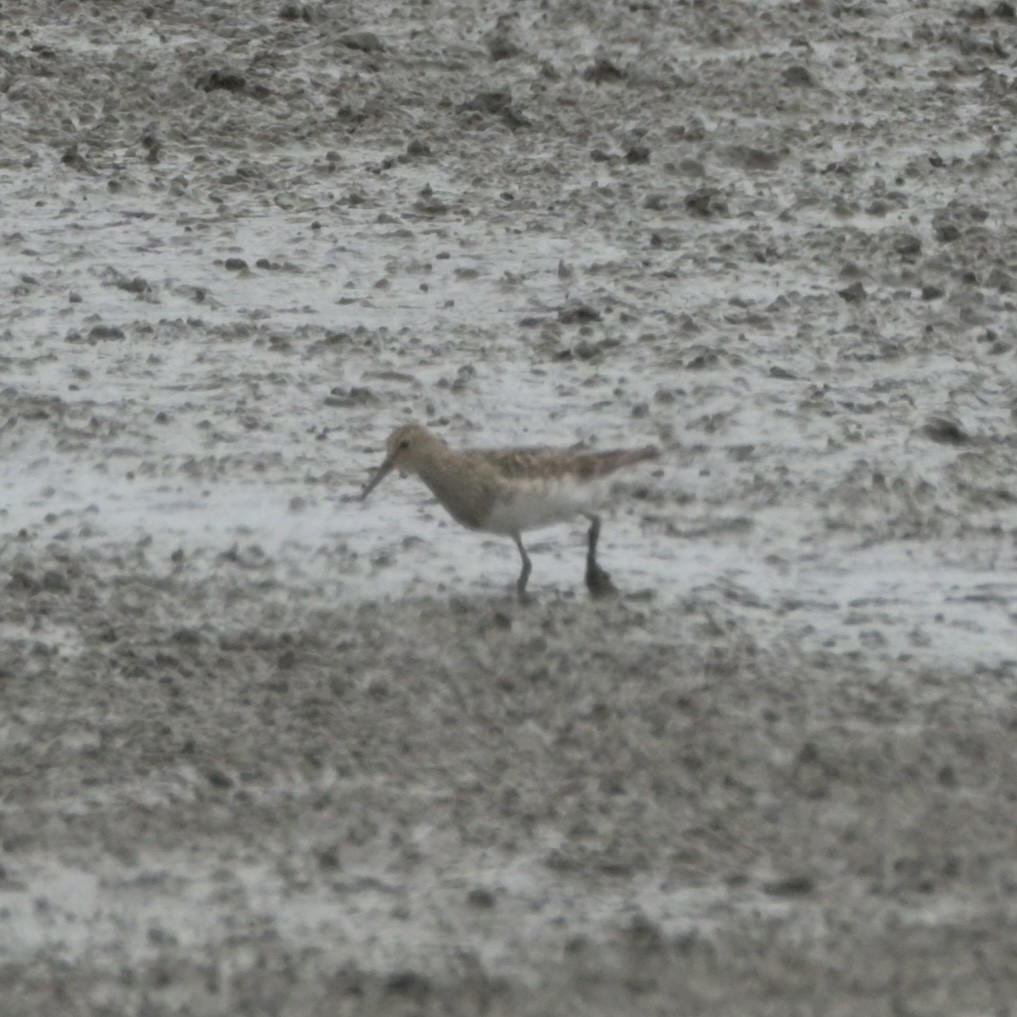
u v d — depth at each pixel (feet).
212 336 91.25
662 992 49.06
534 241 104.83
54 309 94.53
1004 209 110.42
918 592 70.90
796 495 76.79
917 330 92.99
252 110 124.06
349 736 60.34
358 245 103.81
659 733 60.80
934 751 59.88
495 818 56.39
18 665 64.23
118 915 51.96
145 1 142.31
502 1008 48.37
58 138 118.62
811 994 49.08
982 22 144.36
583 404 84.48
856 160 117.29
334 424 82.94
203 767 58.39
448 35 138.82
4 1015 47.96
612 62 132.57
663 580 71.05
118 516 75.56
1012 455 80.48
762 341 91.15
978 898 53.11
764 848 55.31
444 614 67.31
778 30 139.85
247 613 68.33
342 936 51.06
